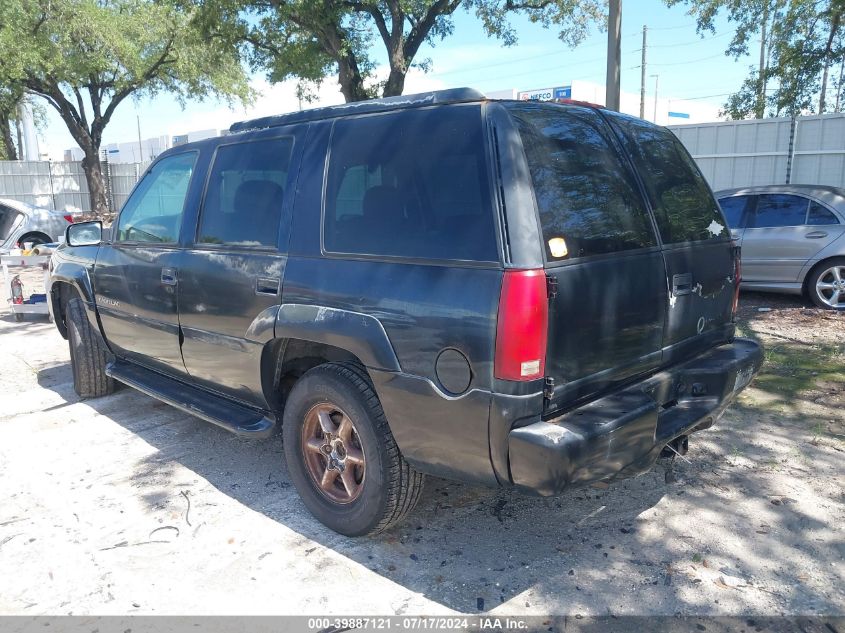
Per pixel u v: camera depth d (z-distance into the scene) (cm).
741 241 893
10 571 317
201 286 394
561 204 280
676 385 340
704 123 1517
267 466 430
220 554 329
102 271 498
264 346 355
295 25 1576
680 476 401
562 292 267
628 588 296
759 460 420
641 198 327
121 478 414
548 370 265
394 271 294
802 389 546
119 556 328
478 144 278
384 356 292
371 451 311
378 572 312
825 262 838
